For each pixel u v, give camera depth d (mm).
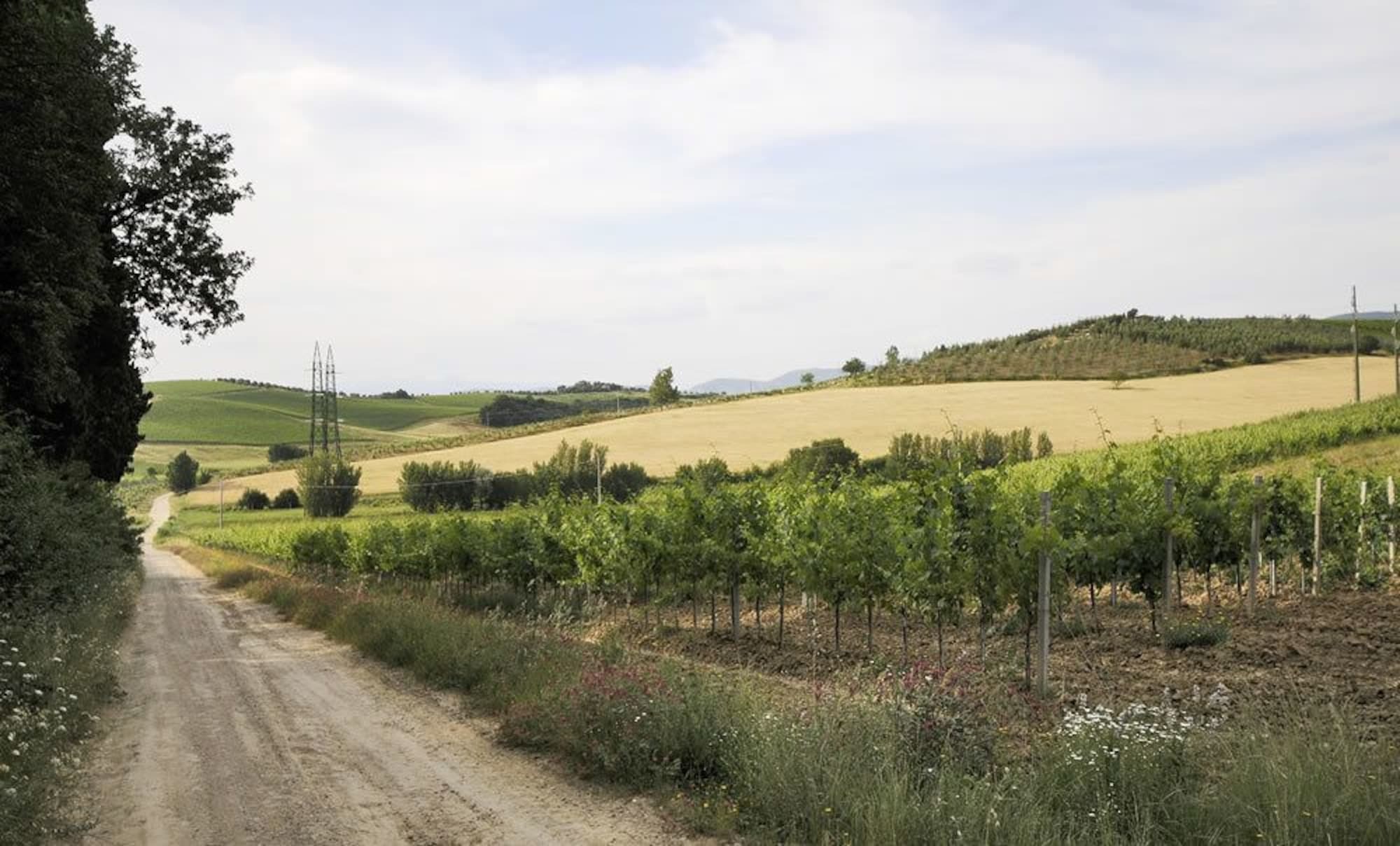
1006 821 5691
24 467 18625
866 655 13227
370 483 89500
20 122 18156
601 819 7016
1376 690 8758
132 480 138125
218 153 27594
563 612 19672
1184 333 113875
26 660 10906
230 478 126125
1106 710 7004
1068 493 13555
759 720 7766
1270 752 5770
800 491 17234
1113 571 12883
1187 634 11812
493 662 12391
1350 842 5098
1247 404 75625
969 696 7496
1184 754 6270
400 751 9258
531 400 194250
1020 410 79438
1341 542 16266
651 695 8648
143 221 27375
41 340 20312
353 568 36969
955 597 11125
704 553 16312
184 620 24016
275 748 9516
